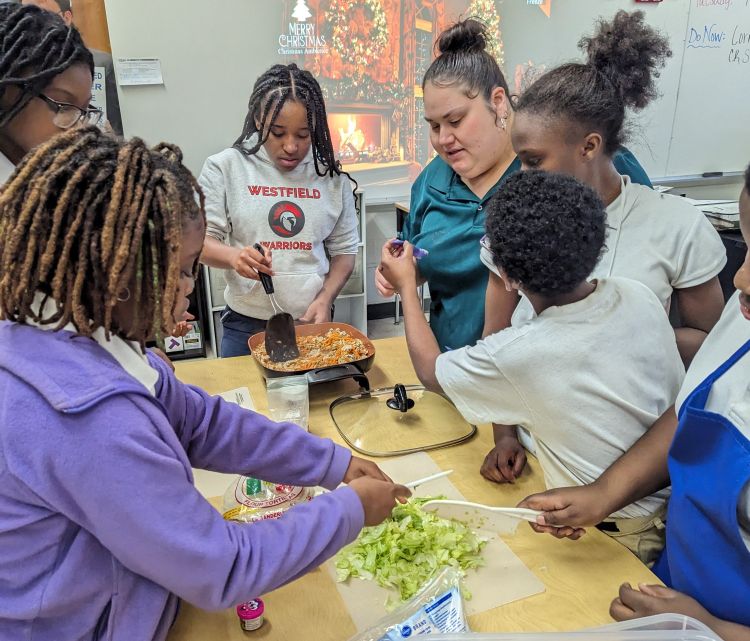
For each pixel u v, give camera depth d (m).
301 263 1.89
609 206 1.15
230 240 1.90
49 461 0.55
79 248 0.55
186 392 0.88
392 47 3.32
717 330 0.85
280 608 0.80
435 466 1.10
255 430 0.90
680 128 4.02
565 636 0.67
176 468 0.61
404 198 3.70
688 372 0.88
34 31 0.96
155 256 0.58
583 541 0.92
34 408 0.56
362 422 1.25
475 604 0.80
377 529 0.90
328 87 3.28
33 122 1.00
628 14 1.12
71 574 0.61
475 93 1.31
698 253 1.13
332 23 3.17
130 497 0.57
